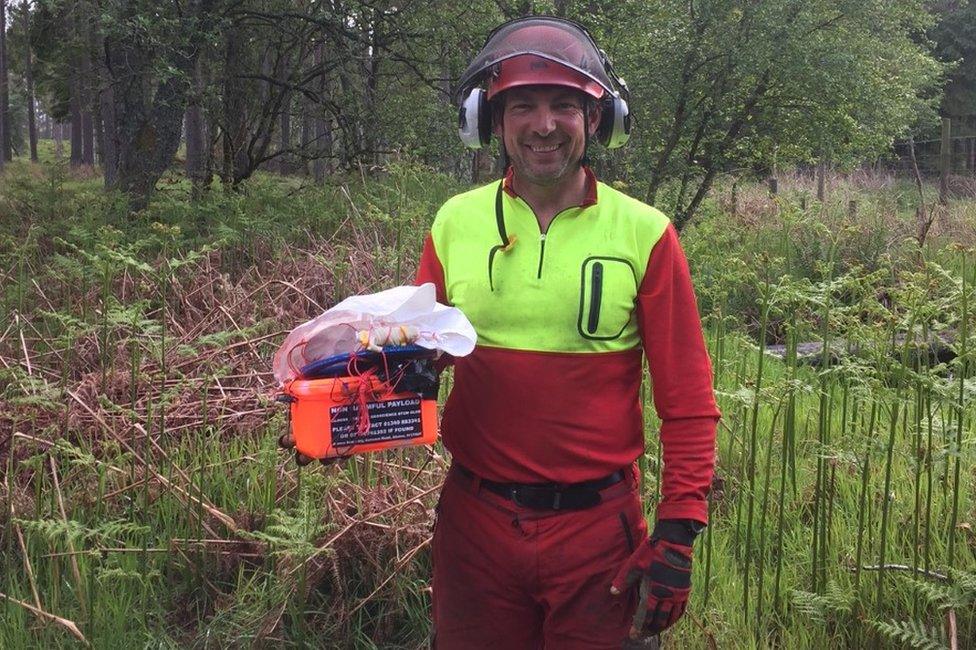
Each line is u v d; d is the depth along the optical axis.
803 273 8.73
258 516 3.86
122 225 8.01
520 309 2.20
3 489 3.87
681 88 10.33
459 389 2.33
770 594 3.54
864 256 9.18
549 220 2.22
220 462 4.18
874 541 3.75
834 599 3.22
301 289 6.57
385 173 11.34
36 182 10.67
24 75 34.41
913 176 22.33
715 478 4.37
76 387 4.76
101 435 4.46
